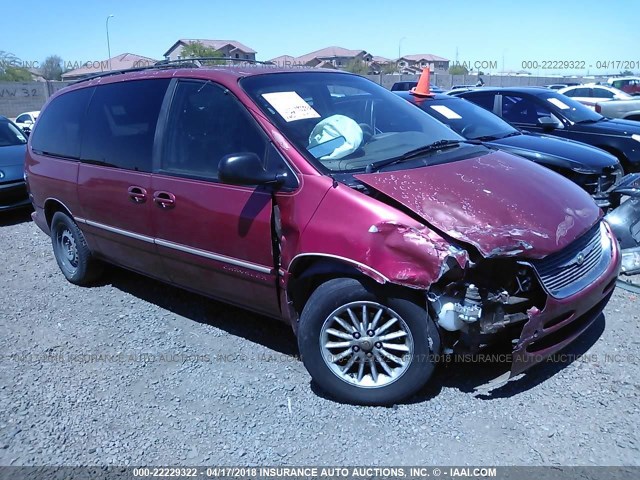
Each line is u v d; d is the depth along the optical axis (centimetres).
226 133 365
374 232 292
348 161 337
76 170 473
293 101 370
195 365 378
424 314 298
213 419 320
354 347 319
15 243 698
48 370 380
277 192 330
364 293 305
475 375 346
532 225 298
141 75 437
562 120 868
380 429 304
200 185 368
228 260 361
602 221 377
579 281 317
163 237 400
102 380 364
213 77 382
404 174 323
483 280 290
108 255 478
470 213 295
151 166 403
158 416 325
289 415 320
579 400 318
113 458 292
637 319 412
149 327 437
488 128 739
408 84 2259
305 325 323
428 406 320
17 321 460
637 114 1588
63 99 516
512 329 306
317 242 309
